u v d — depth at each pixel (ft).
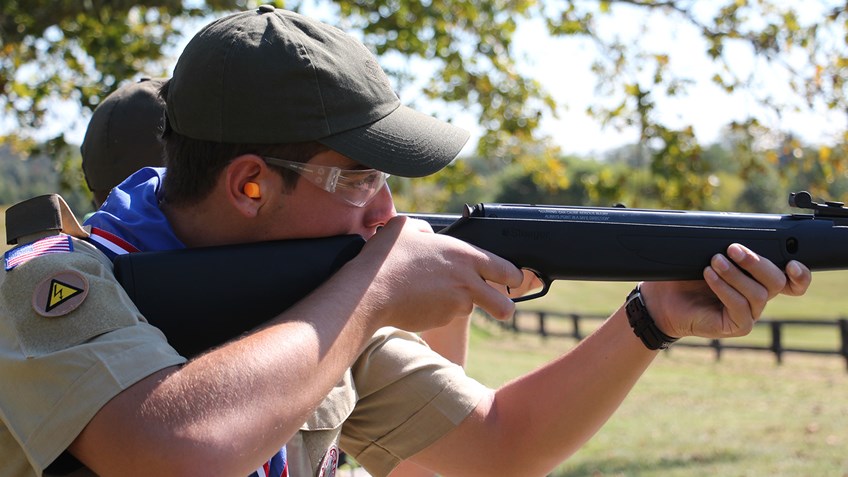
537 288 7.86
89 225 6.03
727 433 37.52
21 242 5.55
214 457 4.47
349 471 11.85
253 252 5.72
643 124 30.76
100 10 25.49
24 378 4.80
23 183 62.69
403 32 30.42
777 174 31.40
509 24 33.58
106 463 4.58
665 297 6.96
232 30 5.51
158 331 5.12
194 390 4.60
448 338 8.50
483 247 6.96
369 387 7.14
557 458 7.16
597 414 7.04
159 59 30.25
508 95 33.94
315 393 4.91
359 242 5.86
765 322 63.52
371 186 5.90
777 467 30.78
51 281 4.99
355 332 5.23
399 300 5.52
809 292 136.77
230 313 5.66
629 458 32.94
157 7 26.50
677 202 31.07
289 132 5.43
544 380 7.12
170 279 5.60
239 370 4.68
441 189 39.91
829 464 31.04
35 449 4.69
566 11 31.78
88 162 9.35
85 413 4.60
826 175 30.68
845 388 50.67
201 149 5.62
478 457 7.11
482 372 54.80
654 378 56.65
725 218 6.97
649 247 6.83
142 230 5.90
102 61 26.27
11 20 25.27
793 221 7.03
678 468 31.04
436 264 5.72
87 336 4.84
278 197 5.67
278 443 4.75
